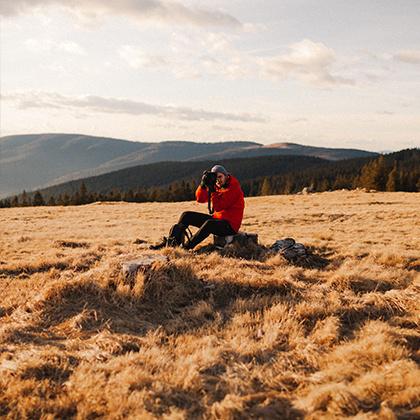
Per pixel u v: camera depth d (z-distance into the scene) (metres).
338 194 61.75
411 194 57.38
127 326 5.55
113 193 125.81
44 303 6.02
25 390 3.81
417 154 196.00
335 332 5.05
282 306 5.83
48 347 4.82
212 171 9.61
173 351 4.78
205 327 5.48
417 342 4.72
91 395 3.67
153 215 35.25
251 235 10.77
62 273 8.01
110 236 18.38
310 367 4.35
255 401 3.66
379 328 5.01
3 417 3.44
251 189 156.50
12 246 14.42
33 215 36.59
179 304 6.33
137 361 4.37
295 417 3.39
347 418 3.24
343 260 10.23
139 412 3.44
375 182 97.56
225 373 4.16
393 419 3.16
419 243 13.38
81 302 6.07
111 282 6.55
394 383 3.69
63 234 19.70
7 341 5.03
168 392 3.75
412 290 6.66
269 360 4.46
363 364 4.23
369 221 24.77
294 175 176.12
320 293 6.62
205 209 42.62
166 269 6.85
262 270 8.29
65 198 124.75
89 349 4.77
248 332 5.28
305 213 31.45
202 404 3.61
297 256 10.03
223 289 6.75
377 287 7.25
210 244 10.73
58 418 3.46
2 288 7.37
